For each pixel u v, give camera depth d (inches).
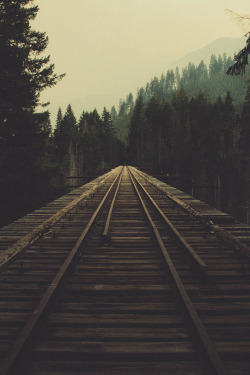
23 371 106.5
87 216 372.5
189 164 2947.8
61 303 155.4
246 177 2196.1
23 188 741.9
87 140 3526.1
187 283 183.9
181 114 4131.4
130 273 196.2
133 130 4106.8
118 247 253.0
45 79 767.7
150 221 311.9
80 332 129.5
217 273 196.5
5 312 149.3
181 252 235.6
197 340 119.8
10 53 624.7
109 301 160.7
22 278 189.5
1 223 745.0
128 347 118.6
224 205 2359.7
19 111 656.4
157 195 547.2
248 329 133.3
